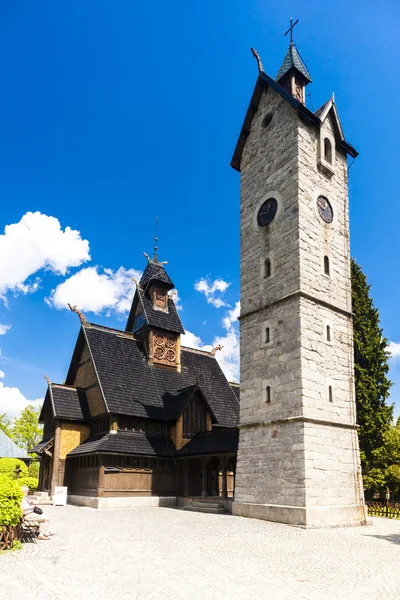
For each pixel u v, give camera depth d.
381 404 35.38
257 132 29.84
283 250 25.75
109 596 9.21
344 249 27.64
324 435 22.66
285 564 12.51
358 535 18.55
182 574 11.05
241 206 29.77
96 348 36.44
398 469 32.88
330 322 25.19
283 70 30.33
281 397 23.56
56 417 33.94
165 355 39.78
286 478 22.05
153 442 33.22
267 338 25.44
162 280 41.47
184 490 32.12
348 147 29.41
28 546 14.24
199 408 36.34
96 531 17.98
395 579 11.19
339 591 10.09
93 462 31.41
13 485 14.17
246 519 22.70
